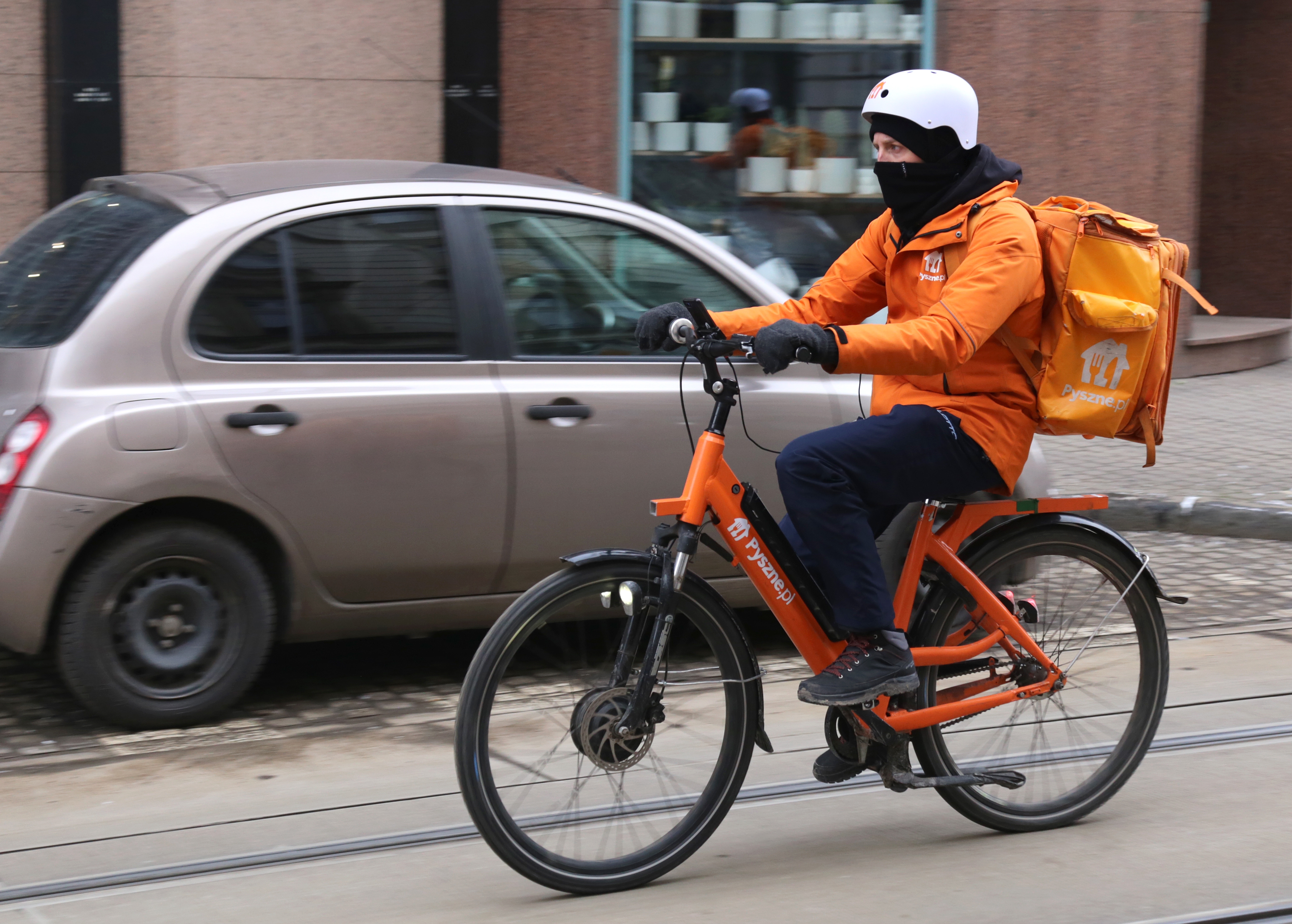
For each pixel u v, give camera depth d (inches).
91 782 306.5
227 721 346.9
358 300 348.8
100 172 690.8
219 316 336.8
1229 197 1005.2
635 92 751.7
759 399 376.2
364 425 343.0
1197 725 340.2
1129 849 271.0
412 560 352.2
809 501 242.7
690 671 252.8
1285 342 968.9
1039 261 241.3
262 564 346.9
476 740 237.8
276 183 356.2
